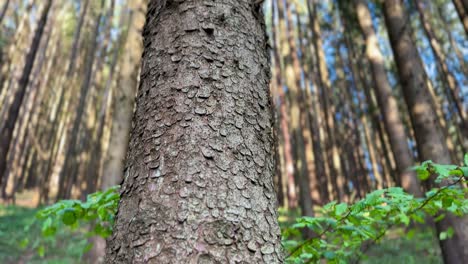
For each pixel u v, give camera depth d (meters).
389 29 4.99
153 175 0.89
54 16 15.80
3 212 11.21
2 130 8.04
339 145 18.00
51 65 18.20
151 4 1.34
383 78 6.83
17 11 16.80
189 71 1.03
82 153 17.70
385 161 15.47
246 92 1.06
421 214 1.53
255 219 0.87
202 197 0.84
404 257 6.12
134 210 0.87
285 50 10.08
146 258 0.77
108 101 17.02
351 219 1.39
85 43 18.36
